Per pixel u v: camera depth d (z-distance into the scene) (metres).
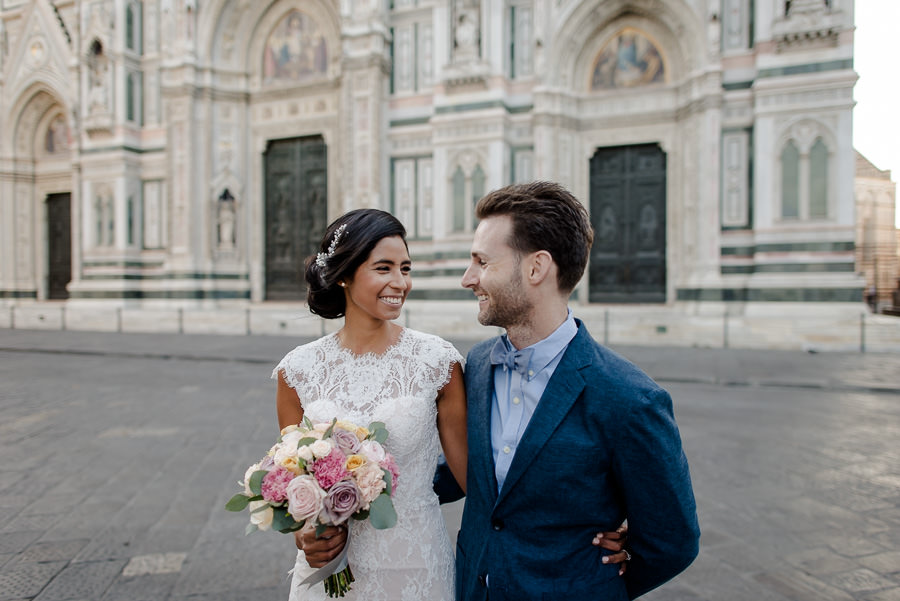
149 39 20.55
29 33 22.69
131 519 3.90
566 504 1.42
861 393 7.85
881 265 32.62
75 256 21.23
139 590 3.00
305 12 19.47
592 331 13.56
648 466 1.36
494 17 16.06
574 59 16.50
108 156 20.17
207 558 3.36
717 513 3.96
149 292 20.39
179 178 19.44
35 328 17.70
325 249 1.75
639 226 16.64
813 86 13.67
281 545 3.54
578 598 1.40
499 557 1.47
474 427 1.61
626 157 16.73
